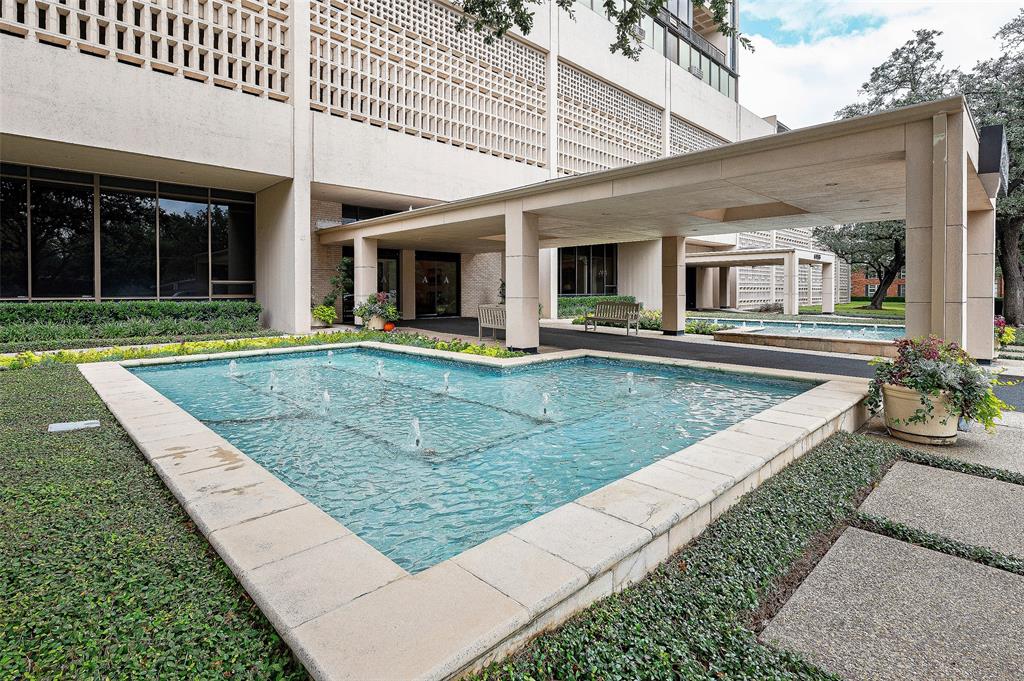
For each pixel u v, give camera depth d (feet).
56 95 32.81
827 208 33.68
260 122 41.27
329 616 6.47
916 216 19.65
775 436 14.33
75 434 14.70
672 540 9.23
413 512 11.64
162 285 44.32
